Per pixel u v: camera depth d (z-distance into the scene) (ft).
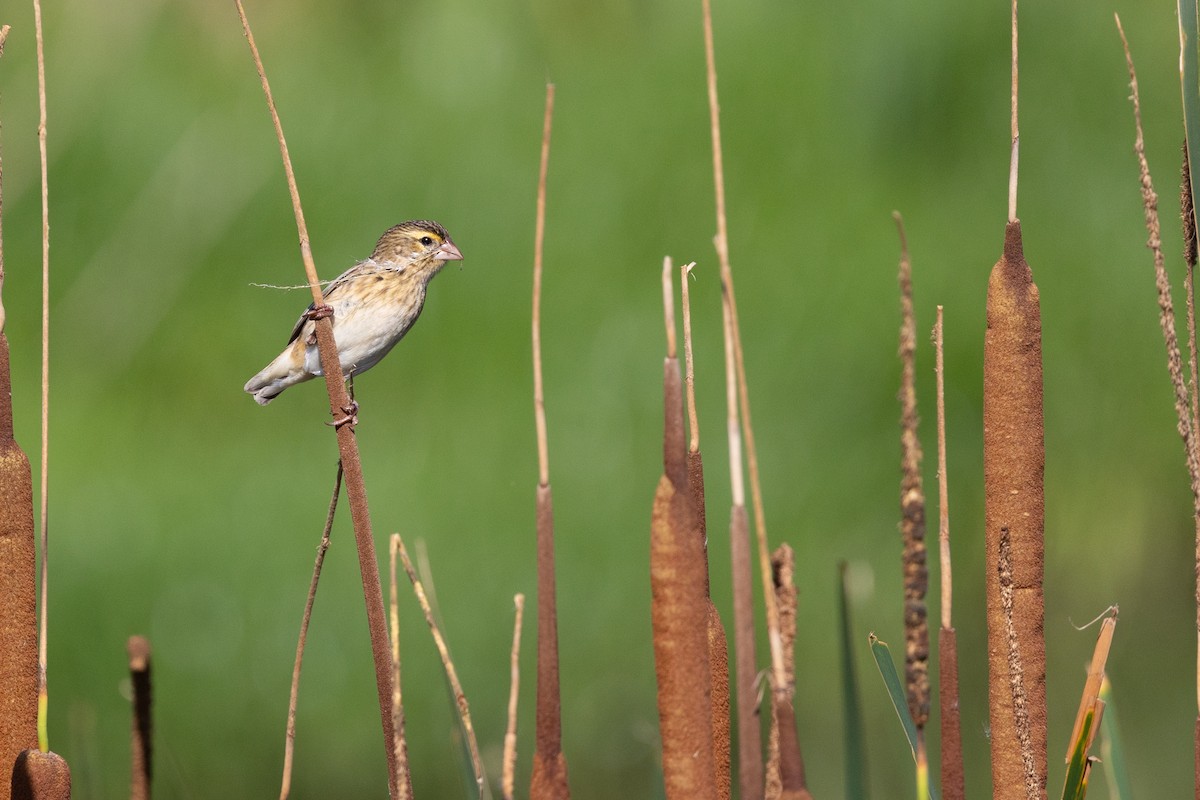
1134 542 42.80
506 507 39.63
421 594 12.66
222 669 36.70
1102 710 12.73
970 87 46.98
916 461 9.99
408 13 49.67
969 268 44.42
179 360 43.16
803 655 38.14
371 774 36.27
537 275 10.83
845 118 47.06
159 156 46.03
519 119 46.98
